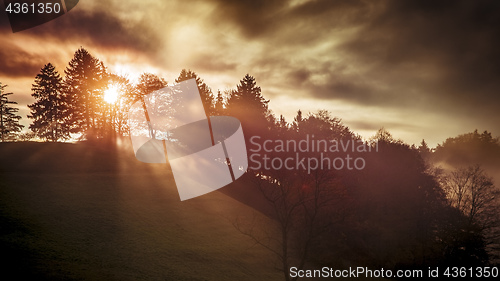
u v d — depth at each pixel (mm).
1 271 22406
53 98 113688
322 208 35625
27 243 27438
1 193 36469
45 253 26422
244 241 40312
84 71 103062
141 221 38188
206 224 42406
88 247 29406
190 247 34781
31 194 38469
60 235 30469
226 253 35750
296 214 34438
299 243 37844
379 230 48750
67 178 47469
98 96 100375
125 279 25000
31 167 50531
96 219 35875
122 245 31359
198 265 31047
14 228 29609
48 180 44812
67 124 107125
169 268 28891
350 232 45438
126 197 44469
